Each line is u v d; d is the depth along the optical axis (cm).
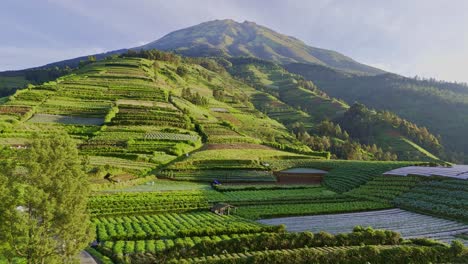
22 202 2609
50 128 10894
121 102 14238
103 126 11581
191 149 11575
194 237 4634
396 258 3772
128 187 8056
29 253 2588
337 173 10400
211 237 4647
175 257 3731
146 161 9869
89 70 19588
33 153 2744
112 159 9544
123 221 5588
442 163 10688
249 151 12031
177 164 9944
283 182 9950
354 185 8944
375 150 17550
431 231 5234
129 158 9812
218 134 13500
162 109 14150
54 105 12850
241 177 9750
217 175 9706
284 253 3681
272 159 11619
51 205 2614
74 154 3017
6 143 8919
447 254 3866
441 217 6188
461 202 6322
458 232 5197
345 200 7650
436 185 7569
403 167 9869
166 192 7606
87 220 3059
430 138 19775
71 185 2772
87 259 3822
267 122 18988
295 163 11400
